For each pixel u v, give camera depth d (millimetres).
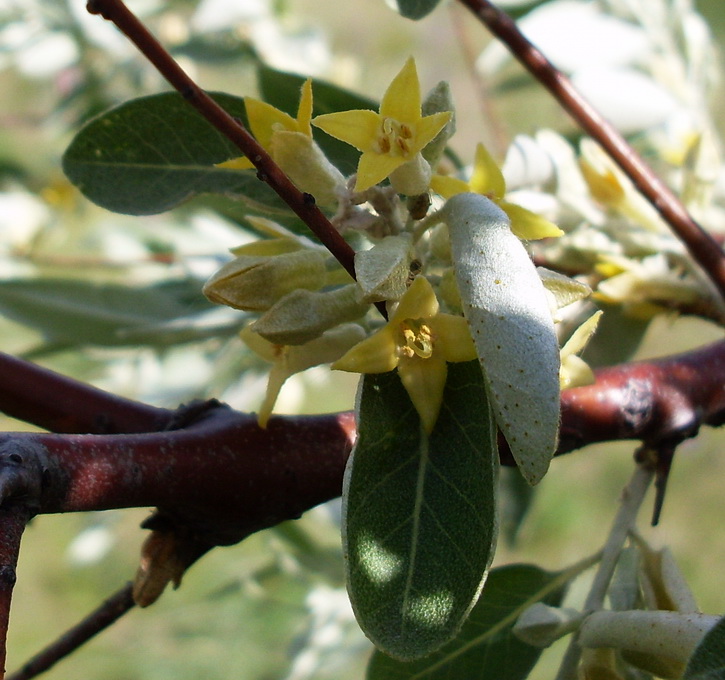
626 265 264
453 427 191
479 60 423
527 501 314
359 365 191
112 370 422
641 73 364
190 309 356
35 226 503
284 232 215
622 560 220
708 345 234
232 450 210
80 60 501
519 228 207
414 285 191
